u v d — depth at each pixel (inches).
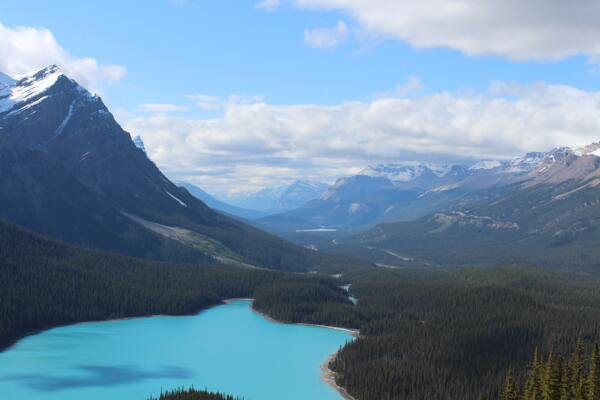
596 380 7047.2
